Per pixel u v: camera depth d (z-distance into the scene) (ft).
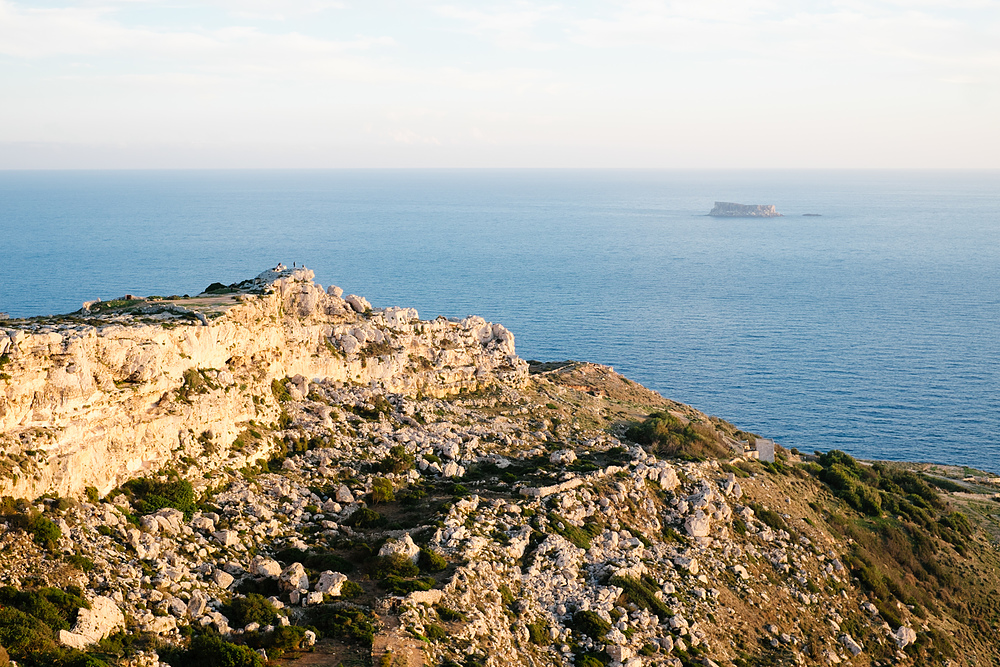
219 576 157.48
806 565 265.54
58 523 144.97
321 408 265.13
